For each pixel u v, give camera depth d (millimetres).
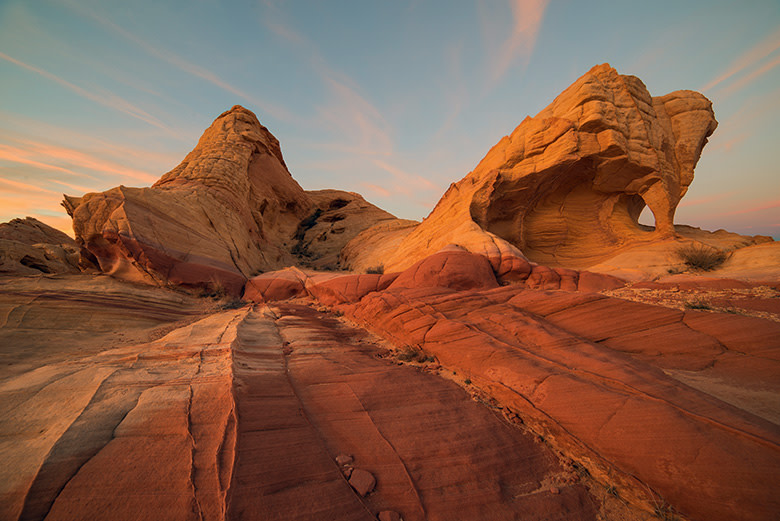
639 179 18562
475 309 8852
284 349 7848
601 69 19281
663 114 20062
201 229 19344
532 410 4566
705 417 3461
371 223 42531
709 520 2660
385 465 3480
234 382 5027
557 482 3375
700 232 22781
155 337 8734
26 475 2775
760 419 3439
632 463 3316
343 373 6168
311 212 44531
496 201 21000
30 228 28875
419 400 5051
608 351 5828
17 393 4461
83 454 3125
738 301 8062
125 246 14695
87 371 5344
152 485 2781
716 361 5375
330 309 14578
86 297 10727
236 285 18156
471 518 2881
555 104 20609
